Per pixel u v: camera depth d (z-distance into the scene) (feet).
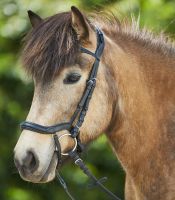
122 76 32.45
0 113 60.44
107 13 34.71
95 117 31.45
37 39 30.73
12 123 61.41
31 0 60.18
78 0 54.65
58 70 30.40
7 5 62.64
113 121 32.48
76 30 31.04
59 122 30.58
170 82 33.06
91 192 61.41
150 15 55.52
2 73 58.90
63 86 30.63
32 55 30.55
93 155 59.31
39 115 30.35
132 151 32.58
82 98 31.07
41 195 61.00
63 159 31.37
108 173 60.54
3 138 61.52
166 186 32.24
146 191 32.55
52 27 30.86
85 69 31.19
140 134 32.48
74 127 30.99
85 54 31.35
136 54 33.22
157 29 38.01
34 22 33.73
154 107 32.71
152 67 33.17
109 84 31.89
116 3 53.88
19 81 60.34
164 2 58.29
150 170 32.42
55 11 57.21
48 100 30.45
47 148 30.30
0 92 60.70
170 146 32.40
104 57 32.09
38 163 30.07
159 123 32.60
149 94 32.78
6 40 61.98
